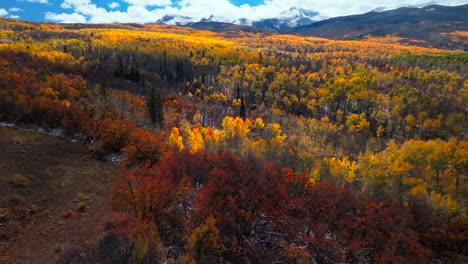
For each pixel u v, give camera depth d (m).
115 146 49.72
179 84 182.50
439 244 52.38
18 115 50.97
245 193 36.66
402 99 149.12
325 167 75.38
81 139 50.75
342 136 127.19
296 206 41.56
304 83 184.38
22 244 26.09
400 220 49.69
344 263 38.38
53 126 52.19
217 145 72.62
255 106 157.62
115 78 144.38
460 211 60.22
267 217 37.12
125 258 23.78
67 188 36.06
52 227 28.98
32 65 109.38
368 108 156.38
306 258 33.38
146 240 24.30
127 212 30.72
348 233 42.78
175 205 32.59
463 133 127.62
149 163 43.22
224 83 188.12
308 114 167.25
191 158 42.03
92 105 68.12
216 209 32.81
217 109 140.12
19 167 37.19
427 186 76.19
